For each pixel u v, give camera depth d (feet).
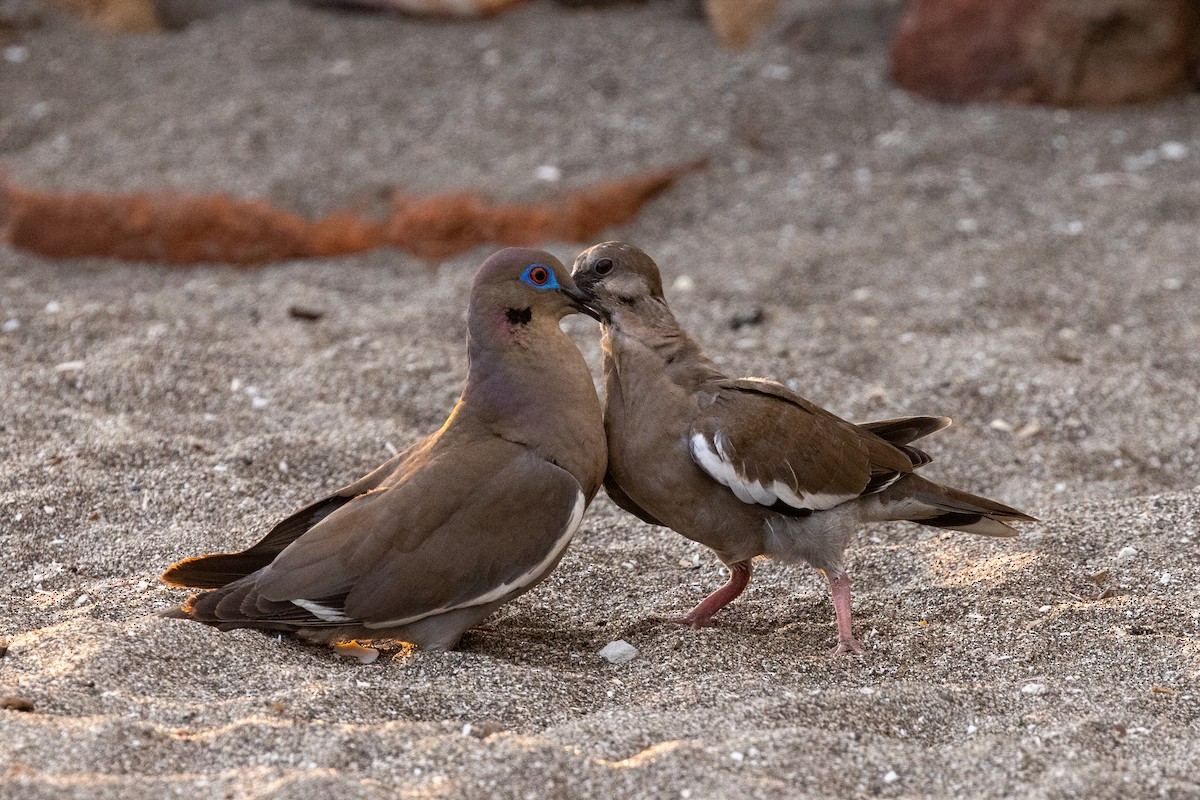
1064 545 31.99
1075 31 62.85
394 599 25.52
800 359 44.16
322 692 23.18
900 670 26.50
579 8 73.15
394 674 25.34
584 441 26.66
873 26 68.54
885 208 55.77
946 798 21.02
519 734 22.15
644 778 20.66
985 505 29.25
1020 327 46.37
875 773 21.53
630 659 27.12
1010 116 63.31
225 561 26.76
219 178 55.88
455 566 25.70
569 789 20.45
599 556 32.19
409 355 43.93
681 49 68.80
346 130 59.98
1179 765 21.97
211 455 36.11
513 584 26.07
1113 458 38.60
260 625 25.88
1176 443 39.06
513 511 25.91
